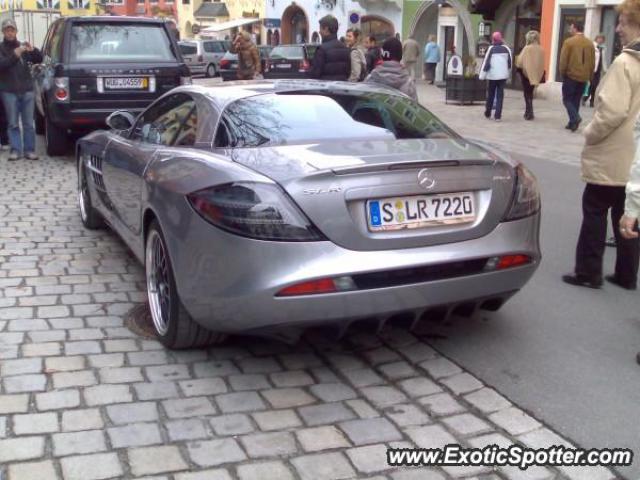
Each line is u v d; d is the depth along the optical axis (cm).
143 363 421
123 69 1057
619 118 496
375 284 371
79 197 732
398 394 392
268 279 360
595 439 348
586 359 436
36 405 369
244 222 362
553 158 1198
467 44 3300
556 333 474
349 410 374
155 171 448
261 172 376
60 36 1118
